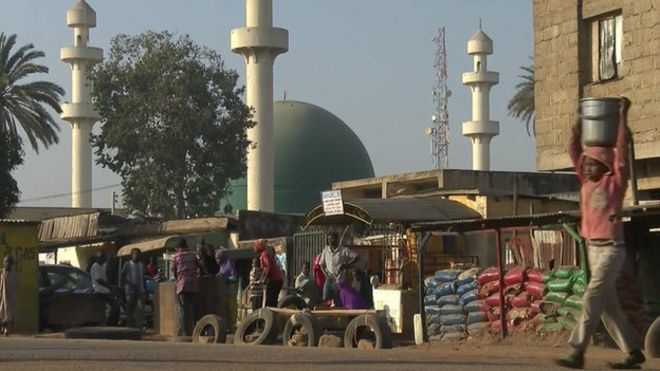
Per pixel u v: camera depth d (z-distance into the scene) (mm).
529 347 18047
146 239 45000
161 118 63062
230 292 26766
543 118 28031
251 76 80500
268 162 79062
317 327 18516
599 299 8961
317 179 82875
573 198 35906
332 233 22891
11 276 26578
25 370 9070
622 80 25719
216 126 63562
